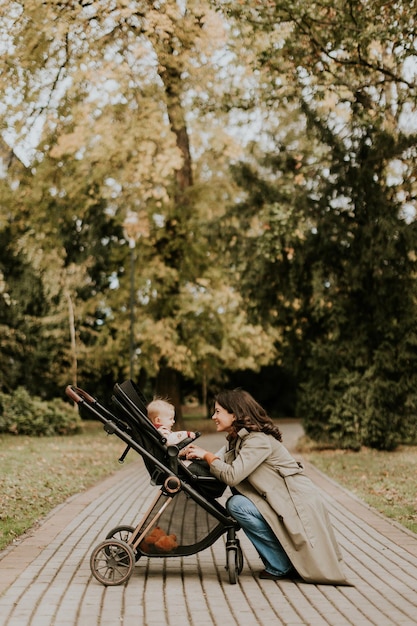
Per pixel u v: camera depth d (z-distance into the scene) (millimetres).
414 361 21234
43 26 16594
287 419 49594
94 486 13625
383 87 14711
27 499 10992
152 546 6617
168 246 29797
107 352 31156
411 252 20141
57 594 5930
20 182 22375
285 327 22438
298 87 14883
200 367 31641
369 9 13289
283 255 21266
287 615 5473
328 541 6488
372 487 13281
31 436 28484
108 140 20594
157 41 17672
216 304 29656
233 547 6531
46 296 36062
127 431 6871
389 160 18078
